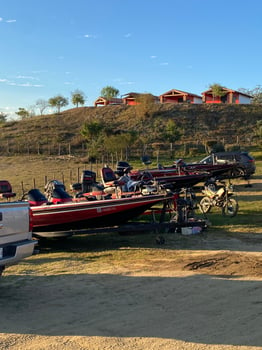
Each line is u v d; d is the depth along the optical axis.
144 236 10.33
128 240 9.95
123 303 5.33
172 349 3.96
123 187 11.31
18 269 7.36
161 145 47.31
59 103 77.06
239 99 67.31
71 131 58.53
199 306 5.14
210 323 4.57
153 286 6.05
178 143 48.88
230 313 4.86
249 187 19.77
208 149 41.88
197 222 10.07
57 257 8.39
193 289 5.85
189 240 9.61
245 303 5.19
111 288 6.02
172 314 4.88
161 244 9.27
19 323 4.70
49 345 4.09
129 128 57.00
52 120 65.75
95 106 71.31
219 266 7.15
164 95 70.12
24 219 5.93
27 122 66.31
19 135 57.34
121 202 9.58
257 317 4.70
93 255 8.46
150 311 5.00
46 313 5.02
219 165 20.70
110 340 4.19
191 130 54.66
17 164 36.72
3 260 5.41
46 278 6.70
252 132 53.12
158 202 9.74
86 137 50.03
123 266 7.39
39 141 53.12
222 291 5.71
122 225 10.13
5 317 4.90
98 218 9.68
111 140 40.12
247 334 4.25
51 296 5.71
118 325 4.59
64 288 6.09
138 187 11.12
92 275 6.81
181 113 60.41
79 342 4.16
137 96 61.69
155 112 61.09
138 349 3.97
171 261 7.64
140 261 7.73
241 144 48.00
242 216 12.70
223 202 12.84
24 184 22.72
